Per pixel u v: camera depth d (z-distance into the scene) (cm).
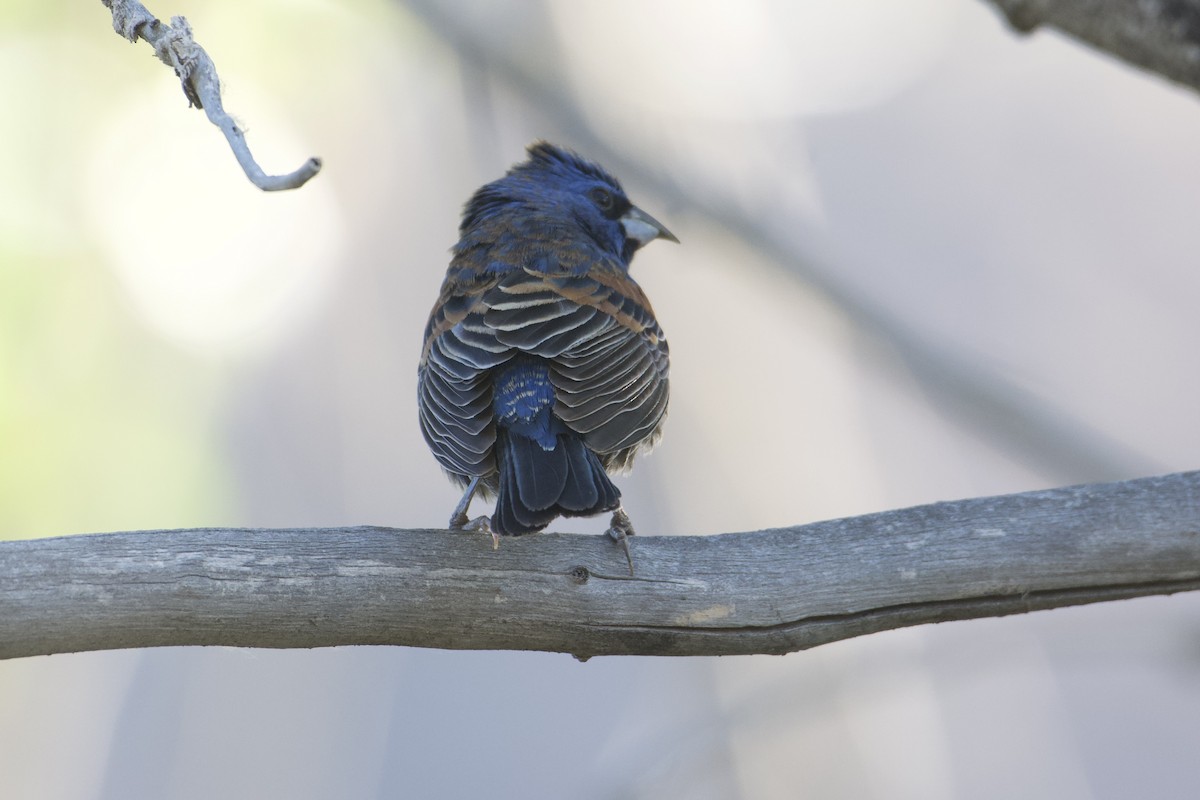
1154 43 407
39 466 1153
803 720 1243
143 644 564
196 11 1243
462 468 684
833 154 2109
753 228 1103
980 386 1059
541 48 1114
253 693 1770
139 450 1298
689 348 1324
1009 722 1800
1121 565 584
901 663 1085
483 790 1750
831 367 1488
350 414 1909
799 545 600
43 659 1691
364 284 1891
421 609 580
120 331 1308
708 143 1172
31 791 1664
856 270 1115
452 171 1778
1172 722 1830
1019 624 1291
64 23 1227
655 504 1295
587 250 824
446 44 1135
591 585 589
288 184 476
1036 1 413
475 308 755
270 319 1762
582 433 698
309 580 571
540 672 1766
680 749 1035
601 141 1109
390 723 1784
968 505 601
